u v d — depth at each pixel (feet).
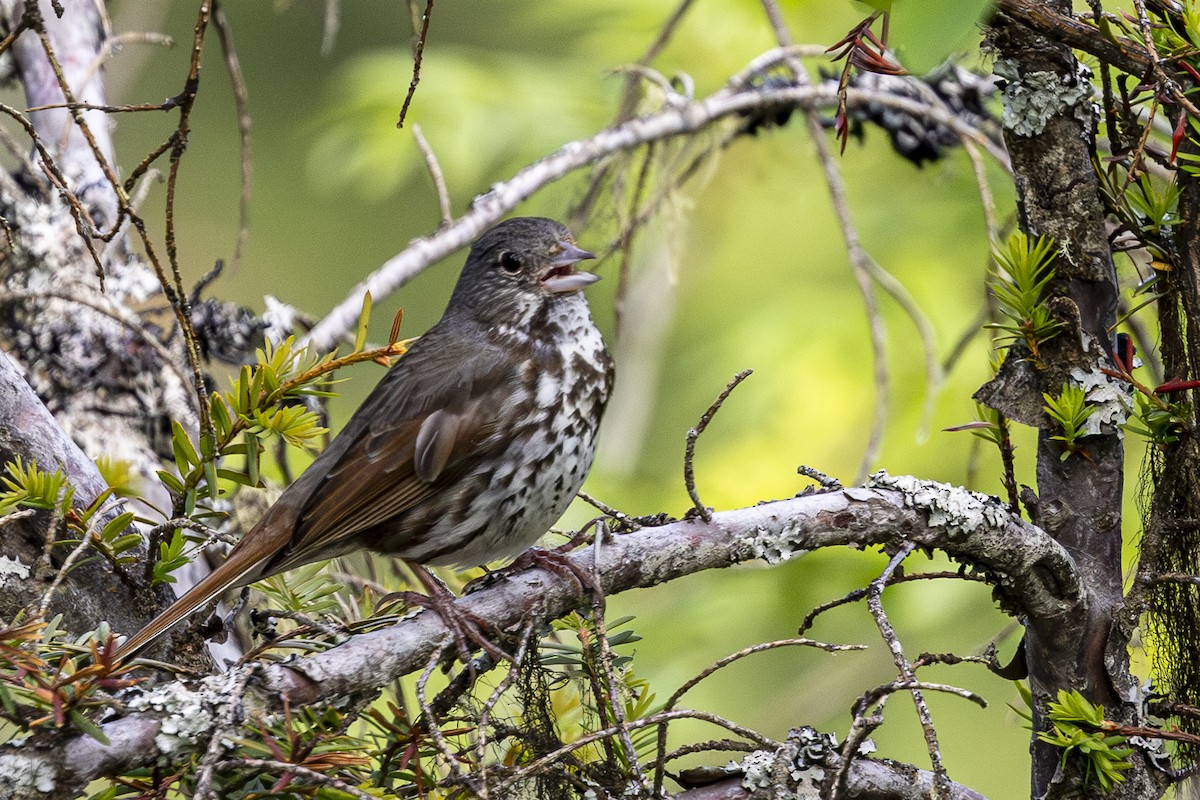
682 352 50.83
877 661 38.04
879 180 45.57
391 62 45.50
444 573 30.04
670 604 38.68
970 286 44.24
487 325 26.81
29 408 21.06
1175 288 20.45
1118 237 22.67
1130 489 34.24
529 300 26.68
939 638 40.73
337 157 46.78
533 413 25.94
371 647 18.53
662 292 44.98
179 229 59.67
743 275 48.21
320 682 17.80
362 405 26.48
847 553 36.42
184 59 62.28
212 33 62.28
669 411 50.88
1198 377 20.06
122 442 27.17
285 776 16.07
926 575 20.45
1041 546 20.21
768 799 19.65
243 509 29.19
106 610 20.49
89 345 27.40
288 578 24.45
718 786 19.76
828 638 38.24
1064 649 20.84
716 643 38.32
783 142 44.32
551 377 26.25
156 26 34.19
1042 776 21.13
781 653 43.29
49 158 19.48
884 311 43.96
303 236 60.95
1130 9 24.71
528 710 19.80
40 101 28.73
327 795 16.99
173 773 16.76
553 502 26.63
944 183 40.19
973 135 30.37
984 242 43.83
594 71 46.37
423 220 61.36
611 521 21.24
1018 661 21.94
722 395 19.81
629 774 19.22
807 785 19.61
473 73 45.73
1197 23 19.58
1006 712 39.63
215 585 22.49
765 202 47.34
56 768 15.69
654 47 33.91
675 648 38.55
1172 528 20.63
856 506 20.30
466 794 17.88
